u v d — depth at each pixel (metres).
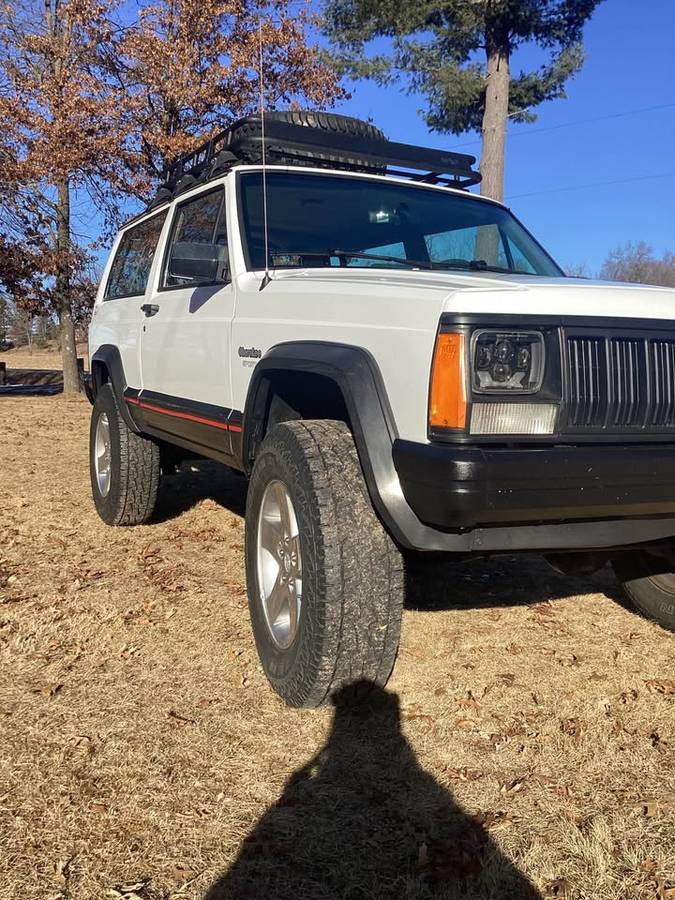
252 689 3.00
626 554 3.71
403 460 2.47
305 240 3.83
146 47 15.48
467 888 1.95
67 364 20.56
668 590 3.59
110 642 3.44
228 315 3.69
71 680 3.07
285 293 3.23
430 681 3.11
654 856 2.07
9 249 18.77
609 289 2.60
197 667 3.20
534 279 3.03
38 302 19.98
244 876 1.98
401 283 2.83
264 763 2.49
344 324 2.84
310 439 2.79
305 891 1.93
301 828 2.17
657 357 2.59
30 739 2.61
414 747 2.60
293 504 2.77
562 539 2.64
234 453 3.63
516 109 15.42
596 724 2.78
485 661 3.32
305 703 2.77
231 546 5.06
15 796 2.29
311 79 16.38
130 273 5.63
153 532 5.39
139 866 2.01
